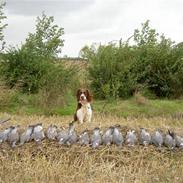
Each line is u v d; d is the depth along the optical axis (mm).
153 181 9188
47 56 21766
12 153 10617
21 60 20391
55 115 16938
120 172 9727
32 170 9602
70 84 20547
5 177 9289
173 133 11195
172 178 9359
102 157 10484
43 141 10906
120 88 21078
